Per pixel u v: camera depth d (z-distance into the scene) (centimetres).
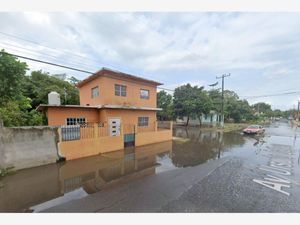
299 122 4194
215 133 2052
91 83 1310
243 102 4131
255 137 1744
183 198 455
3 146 618
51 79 2011
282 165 770
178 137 1694
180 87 2848
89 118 1130
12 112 1009
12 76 834
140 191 499
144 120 1407
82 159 840
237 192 491
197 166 760
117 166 752
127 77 1248
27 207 415
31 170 667
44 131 733
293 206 420
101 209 404
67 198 458
